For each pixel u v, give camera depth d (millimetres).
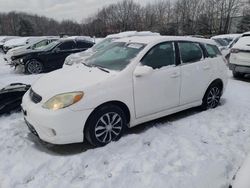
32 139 4145
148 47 4336
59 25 77875
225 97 6527
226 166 3412
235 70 8789
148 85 4195
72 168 3389
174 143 3992
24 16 79188
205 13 53906
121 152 3730
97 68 4297
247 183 2229
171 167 3416
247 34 8766
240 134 4391
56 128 3498
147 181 3133
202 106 5375
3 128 4520
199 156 3658
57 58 11539
